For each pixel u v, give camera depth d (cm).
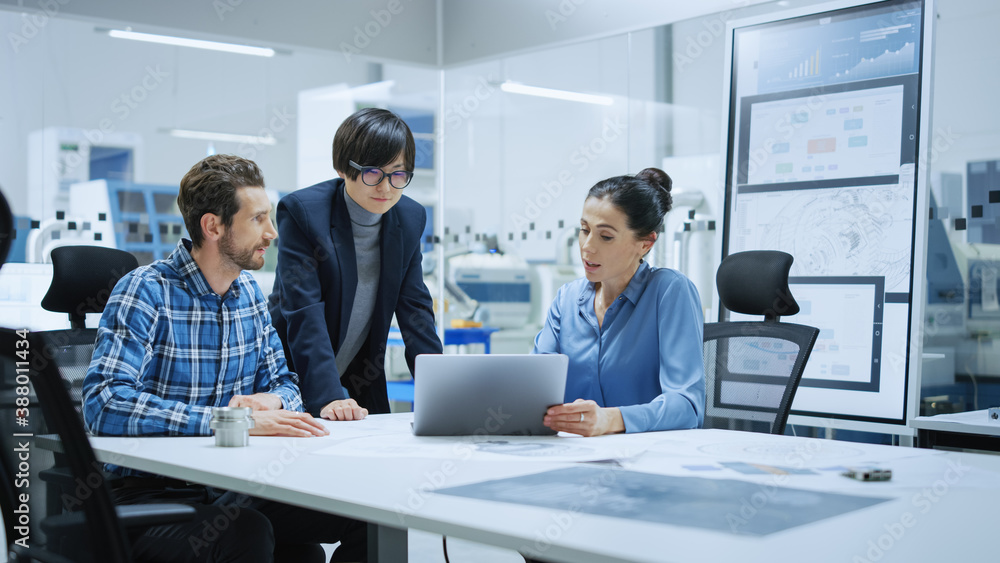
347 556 195
